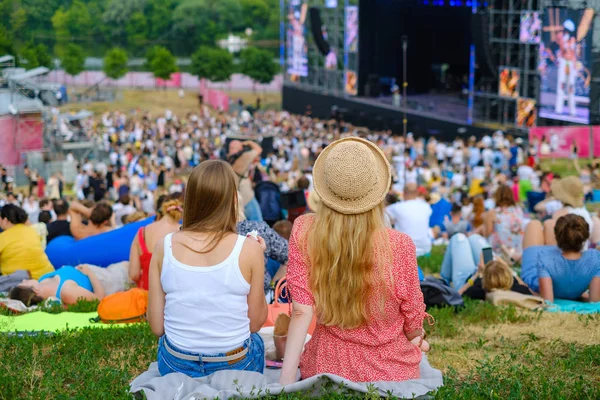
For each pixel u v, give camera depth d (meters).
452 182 28.41
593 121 31.67
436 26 54.38
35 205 24.42
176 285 4.00
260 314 4.18
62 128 45.03
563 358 5.32
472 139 34.16
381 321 3.96
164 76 84.25
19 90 38.09
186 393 3.97
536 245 8.17
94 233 10.73
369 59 52.16
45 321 6.69
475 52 39.34
